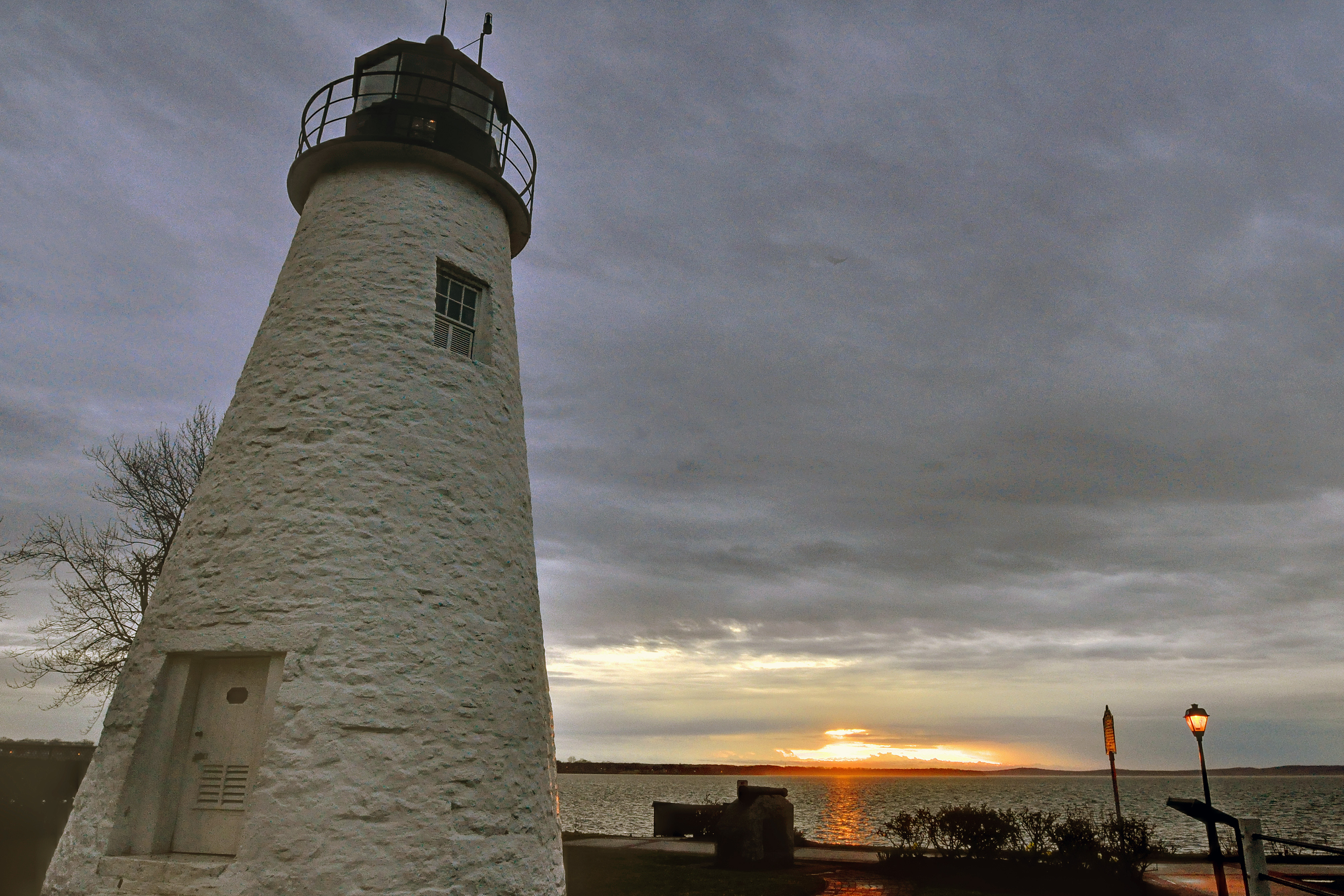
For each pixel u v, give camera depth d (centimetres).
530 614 894
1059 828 1741
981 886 1576
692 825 2441
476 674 788
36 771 2453
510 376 991
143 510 2014
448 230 973
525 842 781
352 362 853
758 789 1881
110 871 672
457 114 1052
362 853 663
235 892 636
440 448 853
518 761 804
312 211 977
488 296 1001
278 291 940
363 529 776
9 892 1595
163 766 731
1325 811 7012
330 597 741
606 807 7512
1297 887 636
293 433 817
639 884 1536
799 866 1820
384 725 711
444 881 696
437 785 720
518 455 965
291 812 661
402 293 905
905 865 1708
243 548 771
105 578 1936
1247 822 689
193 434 2091
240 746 731
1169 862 1969
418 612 770
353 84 1059
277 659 727
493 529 870
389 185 968
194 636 752
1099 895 1500
